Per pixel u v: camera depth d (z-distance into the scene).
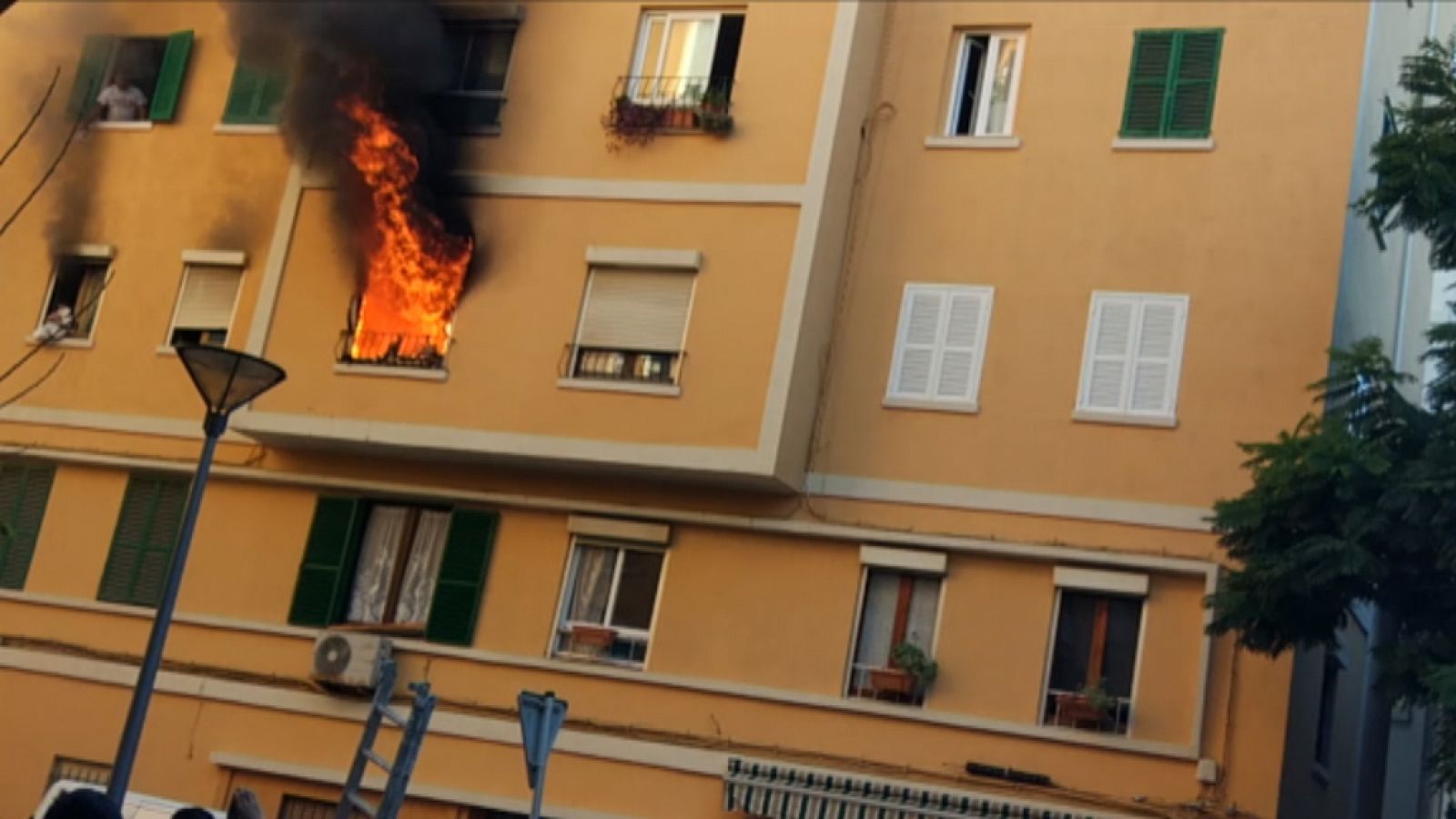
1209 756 17.23
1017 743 17.89
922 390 19.45
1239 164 19.09
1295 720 18.11
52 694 21.50
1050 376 19.05
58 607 21.98
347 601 20.88
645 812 18.73
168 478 22.17
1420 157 15.39
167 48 24.27
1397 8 22.19
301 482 21.33
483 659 19.78
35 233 23.89
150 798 15.37
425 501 20.88
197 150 23.62
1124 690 17.92
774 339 19.25
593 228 20.47
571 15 21.53
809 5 20.50
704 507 19.64
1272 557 15.17
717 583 19.41
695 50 21.03
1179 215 19.14
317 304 21.27
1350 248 19.45
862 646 18.88
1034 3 20.55
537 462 20.02
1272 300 18.53
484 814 19.42
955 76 20.73
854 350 19.83
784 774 18.27
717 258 19.83
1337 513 15.09
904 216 20.19
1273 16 19.52
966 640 18.44
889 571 19.03
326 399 20.78
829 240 19.89
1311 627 15.79
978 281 19.67
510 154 21.14
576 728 19.25
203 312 22.89
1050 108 20.05
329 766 19.97
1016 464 18.84
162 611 13.28
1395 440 15.46
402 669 20.03
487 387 20.23
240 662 20.88
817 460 19.53
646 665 19.36
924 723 18.23
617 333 20.08
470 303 20.66
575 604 19.94
